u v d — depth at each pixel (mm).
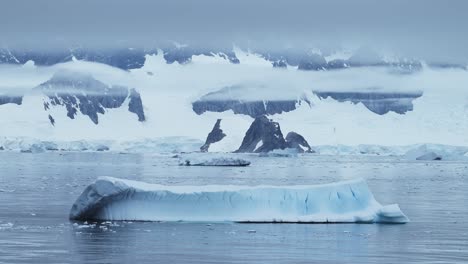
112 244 80438
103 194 94188
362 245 81500
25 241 81625
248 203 95688
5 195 140375
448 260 74250
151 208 95000
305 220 95062
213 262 72500
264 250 78312
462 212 114875
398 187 179375
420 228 94188
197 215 94688
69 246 78938
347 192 98062
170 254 75812
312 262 72938
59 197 135375
